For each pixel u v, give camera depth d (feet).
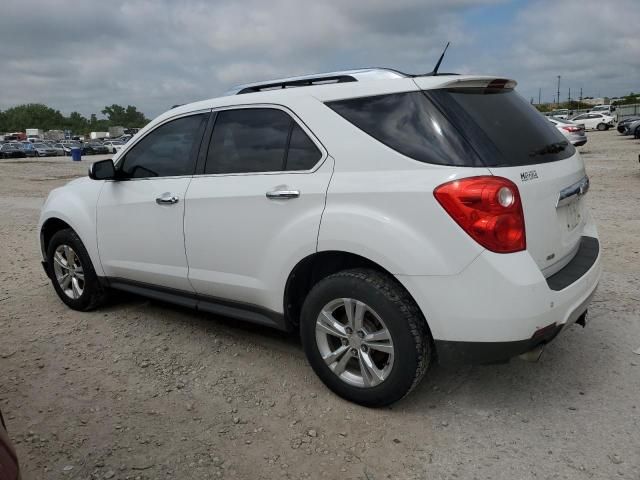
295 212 10.62
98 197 14.87
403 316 9.54
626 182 41.83
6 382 12.03
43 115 574.15
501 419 10.08
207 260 12.38
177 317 15.62
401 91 9.98
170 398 11.21
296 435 9.84
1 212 39.42
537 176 9.61
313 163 10.61
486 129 9.53
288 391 11.35
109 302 16.98
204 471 8.96
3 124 559.79
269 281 11.25
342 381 10.66
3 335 14.66
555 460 8.87
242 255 11.66
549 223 9.76
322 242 10.18
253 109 11.86
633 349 12.49
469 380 11.53
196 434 9.96
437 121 9.50
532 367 11.93
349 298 10.12
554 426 9.78
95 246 15.07
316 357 10.89
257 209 11.21
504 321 8.86
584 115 155.22
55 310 16.58
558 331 9.57
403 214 9.34
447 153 9.25
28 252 25.18
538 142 10.43
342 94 10.62
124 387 11.69
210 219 12.09
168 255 13.23
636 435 9.41
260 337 14.07
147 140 13.96
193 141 12.89
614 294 15.93
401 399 10.27
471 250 8.84
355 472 8.83
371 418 10.27
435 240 9.07
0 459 5.11
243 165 11.82
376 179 9.71
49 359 13.12
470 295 8.92
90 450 9.57
